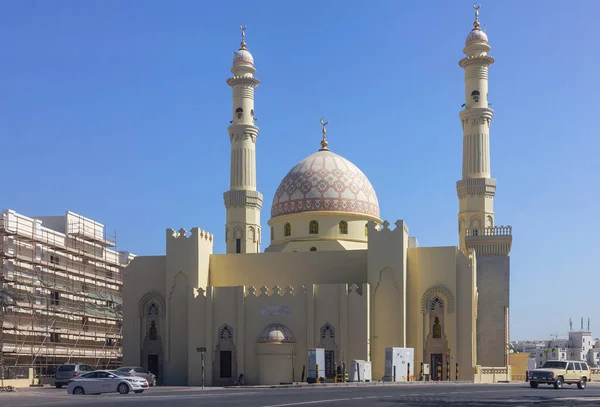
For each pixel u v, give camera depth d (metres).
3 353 77.44
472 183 86.88
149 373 72.44
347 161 90.38
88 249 97.06
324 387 61.72
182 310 79.44
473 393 50.59
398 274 75.94
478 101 88.75
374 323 75.88
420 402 41.78
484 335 83.31
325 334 75.31
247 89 91.25
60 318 88.88
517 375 85.88
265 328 76.25
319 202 85.62
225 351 77.12
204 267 81.31
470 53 90.50
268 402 42.00
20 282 79.50
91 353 93.38
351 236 85.38
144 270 82.06
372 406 38.91
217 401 43.34
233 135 90.69
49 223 95.69
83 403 43.00
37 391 63.47
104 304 99.38
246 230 88.81
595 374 82.38
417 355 76.25
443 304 76.56
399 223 76.75
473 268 76.94
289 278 80.62
